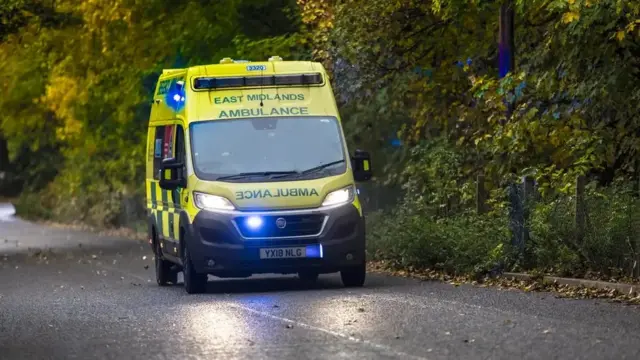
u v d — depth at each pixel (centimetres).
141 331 2247
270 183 2977
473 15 3869
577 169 3331
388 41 4034
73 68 6284
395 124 4959
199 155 3030
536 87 3425
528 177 3306
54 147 9912
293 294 2861
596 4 3133
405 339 2003
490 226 3362
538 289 2831
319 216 2959
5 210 11331
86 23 5806
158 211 3416
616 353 1817
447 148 4162
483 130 3847
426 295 2730
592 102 3431
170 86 3344
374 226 4194
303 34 4684
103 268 4272
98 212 8056
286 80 3156
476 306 2469
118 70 5978
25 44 6231
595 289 2752
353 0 3962
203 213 2952
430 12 3950
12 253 5516
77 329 2339
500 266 3133
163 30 5447
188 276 3008
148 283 3553
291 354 1873
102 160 8006
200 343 2030
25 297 3141
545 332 2052
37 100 7238
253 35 5250
